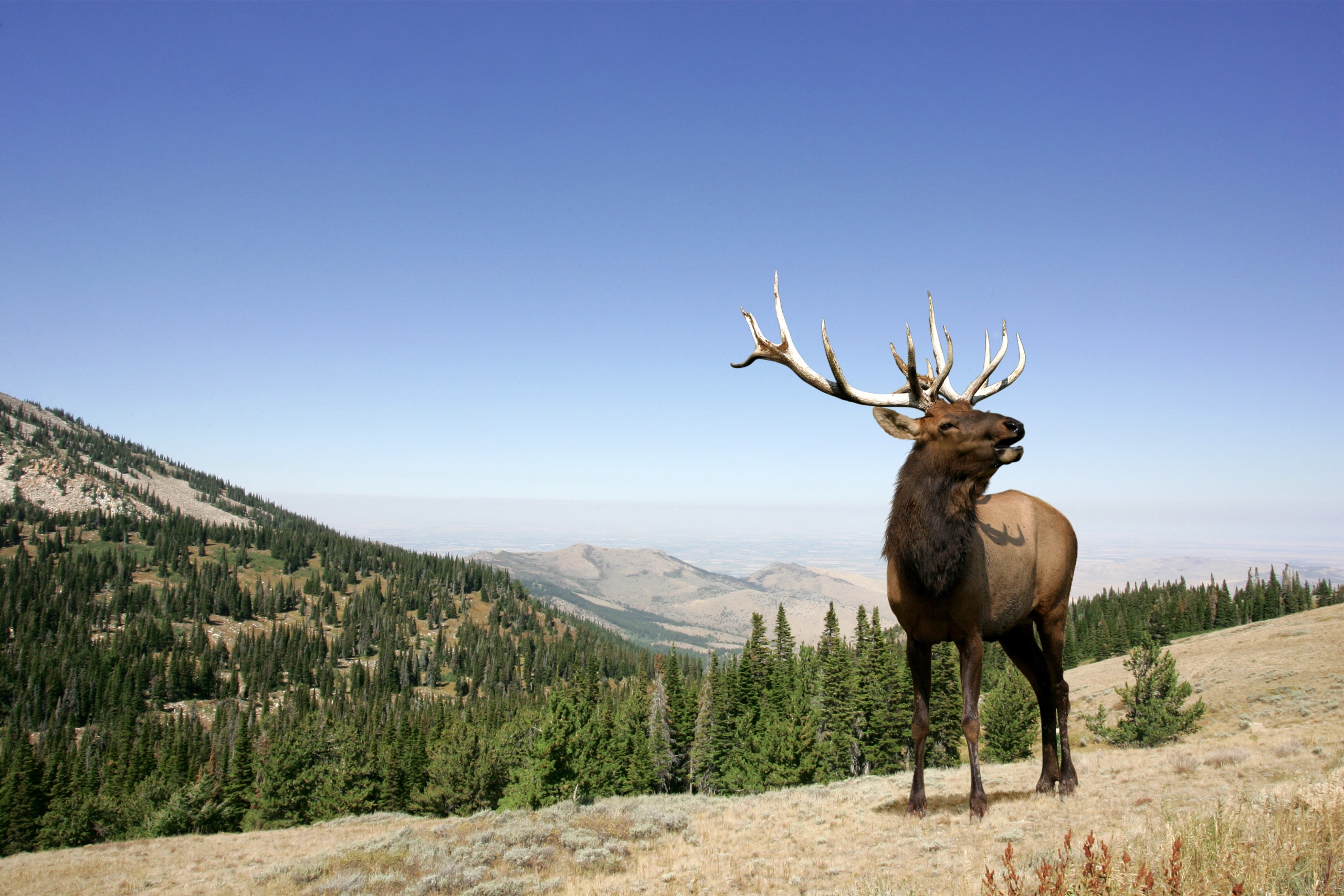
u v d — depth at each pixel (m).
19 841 62.91
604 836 12.97
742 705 58.06
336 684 192.25
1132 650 35.06
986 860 6.63
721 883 7.98
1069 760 9.23
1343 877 4.27
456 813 53.06
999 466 7.58
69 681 165.75
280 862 19.55
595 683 65.56
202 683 178.25
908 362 8.11
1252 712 40.16
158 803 64.25
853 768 54.78
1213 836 4.68
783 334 8.87
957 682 49.22
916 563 7.76
